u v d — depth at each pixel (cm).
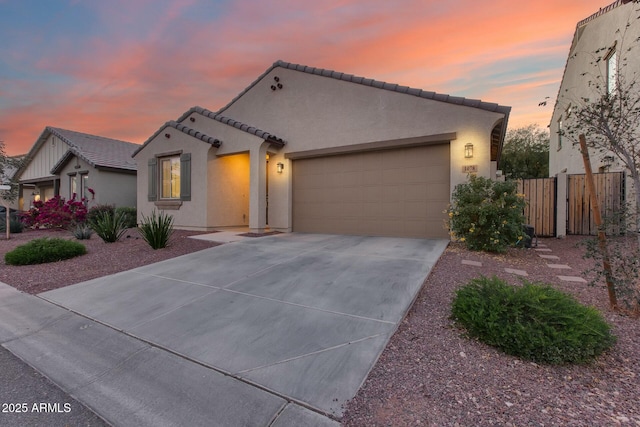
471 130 787
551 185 941
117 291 487
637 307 341
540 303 286
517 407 204
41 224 1274
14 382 265
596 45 1045
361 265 560
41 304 447
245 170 1223
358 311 369
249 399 229
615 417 193
